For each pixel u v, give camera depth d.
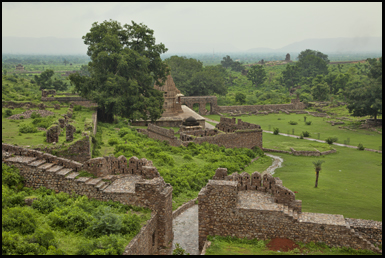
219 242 29.25
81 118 67.62
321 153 71.00
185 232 33.97
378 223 29.19
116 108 77.00
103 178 33.81
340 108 134.25
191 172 49.56
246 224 29.69
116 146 53.03
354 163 63.91
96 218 27.53
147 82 84.56
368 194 45.47
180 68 155.75
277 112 135.00
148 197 31.02
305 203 41.22
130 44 86.12
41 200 29.78
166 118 94.25
